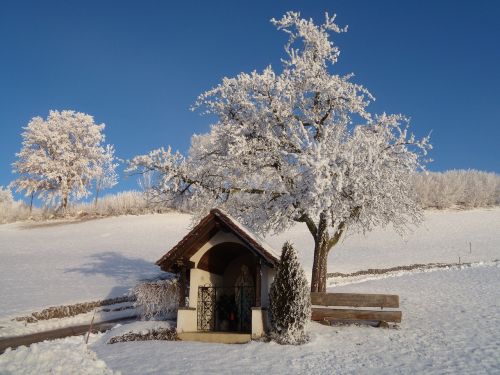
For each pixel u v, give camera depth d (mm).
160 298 19469
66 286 31391
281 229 22234
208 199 22281
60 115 80812
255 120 21109
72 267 39219
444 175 83312
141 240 53750
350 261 42344
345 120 21484
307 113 21766
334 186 17531
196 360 12984
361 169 18016
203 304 17828
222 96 21922
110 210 75188
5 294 28531
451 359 12523
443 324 16812
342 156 17859
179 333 16203
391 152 20250
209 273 18578
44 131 77938
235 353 13680
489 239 51406
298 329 14766
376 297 16734
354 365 12266
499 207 74062
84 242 53156
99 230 60750
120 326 18219
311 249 47625
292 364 12430
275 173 21688
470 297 22688
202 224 16375
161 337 16219
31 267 38812
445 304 20938
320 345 14242
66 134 79875
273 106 20969
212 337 15711
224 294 19172
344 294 17047
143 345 15250
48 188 77875
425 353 13203
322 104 22156
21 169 76062
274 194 21172
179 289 18562
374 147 18906
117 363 12969
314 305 18031
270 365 12375
